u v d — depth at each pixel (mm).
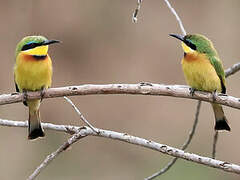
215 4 16578
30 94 8492
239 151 14445
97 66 16219
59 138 14930
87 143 15000
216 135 8711
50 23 16391
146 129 15312
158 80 16016
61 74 16094
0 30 16281
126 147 14938
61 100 15523
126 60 16219
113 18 16484
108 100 15602
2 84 15797
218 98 7852
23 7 16422
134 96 15602
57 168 14695
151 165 14523
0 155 14648
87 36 16375
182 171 13945
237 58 16031
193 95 7832
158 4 16609
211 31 16391
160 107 15430
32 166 14641
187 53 8898
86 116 15523
